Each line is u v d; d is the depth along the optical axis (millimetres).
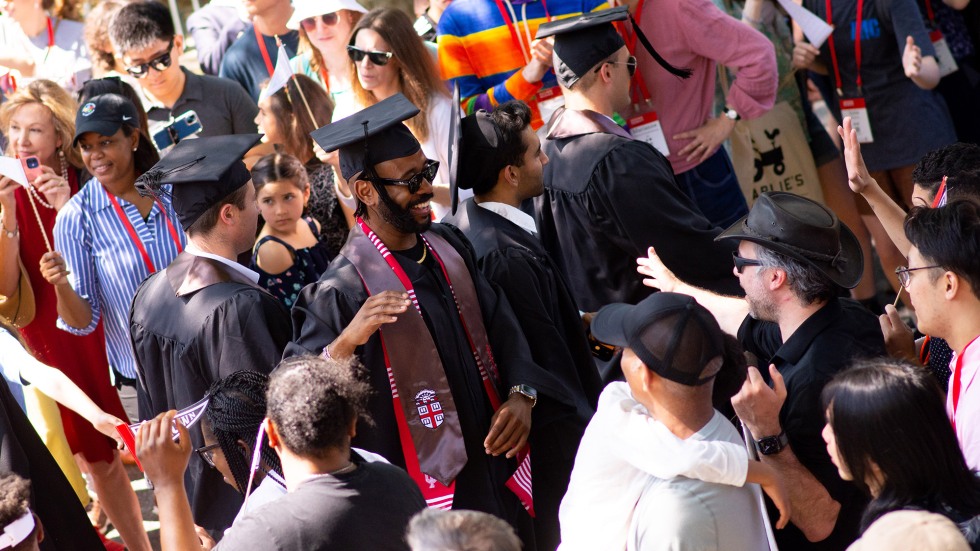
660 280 5125
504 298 4984
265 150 7598
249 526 3375
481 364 4828
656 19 6781
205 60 10039
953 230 3723
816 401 3857
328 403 3465
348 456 3578
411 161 4570
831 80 8609
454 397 4664
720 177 7156
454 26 7141
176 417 4020
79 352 6742
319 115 7336
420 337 4570
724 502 3395
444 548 2715
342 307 4590
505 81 6934
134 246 6102
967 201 3879
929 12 8633
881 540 2674
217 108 8062
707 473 3352
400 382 4570
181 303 5016
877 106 8367
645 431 3451
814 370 3893
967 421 3602
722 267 5711
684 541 3314
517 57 7051
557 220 5984
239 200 5102
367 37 6879
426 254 4812
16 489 3984
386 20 6895
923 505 3201
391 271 4613
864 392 3230
